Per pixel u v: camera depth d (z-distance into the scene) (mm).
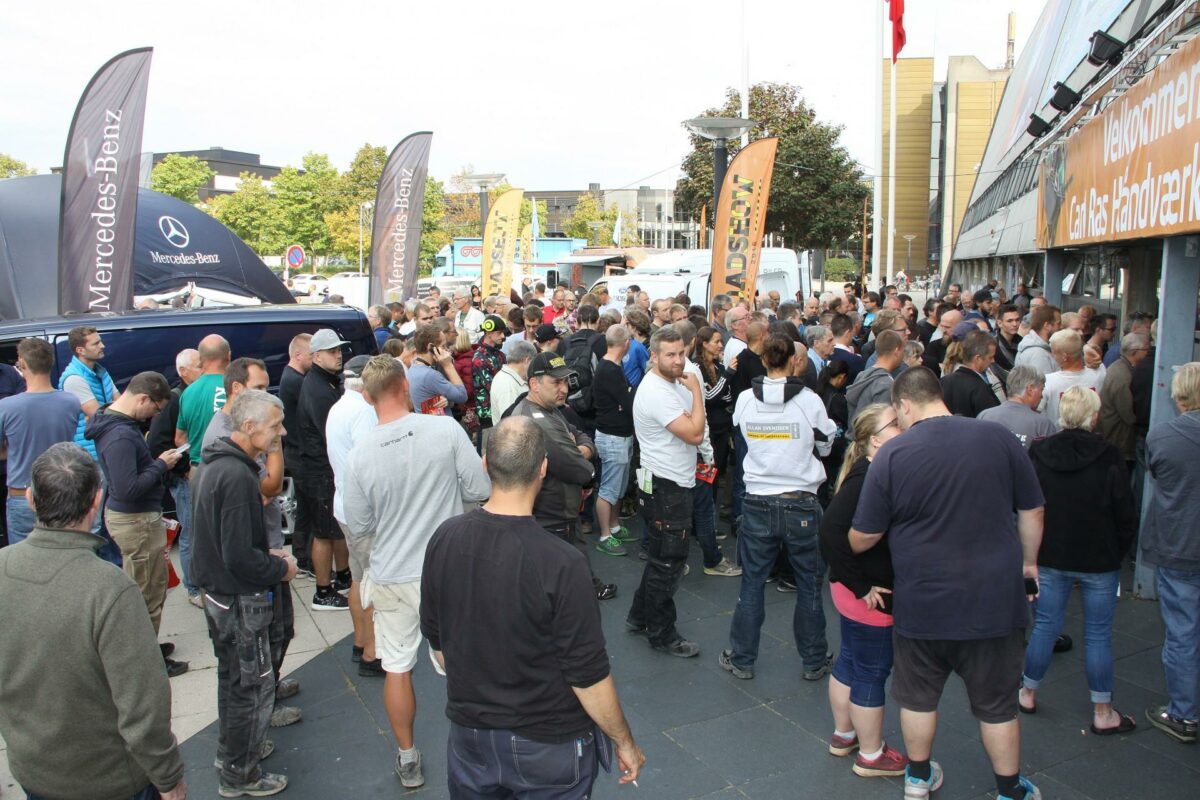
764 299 10992
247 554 3641
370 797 3844
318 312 8016
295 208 48281
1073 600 6000
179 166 53031
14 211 12523
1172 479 4012
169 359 7328
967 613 3270
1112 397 6180
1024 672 4371
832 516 3723
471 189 55469
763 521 4668
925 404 3479
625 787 3836
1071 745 4090
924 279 52062
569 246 36219
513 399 6246
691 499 5121
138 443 4797
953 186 48906
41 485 2477
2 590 2428
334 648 5461
